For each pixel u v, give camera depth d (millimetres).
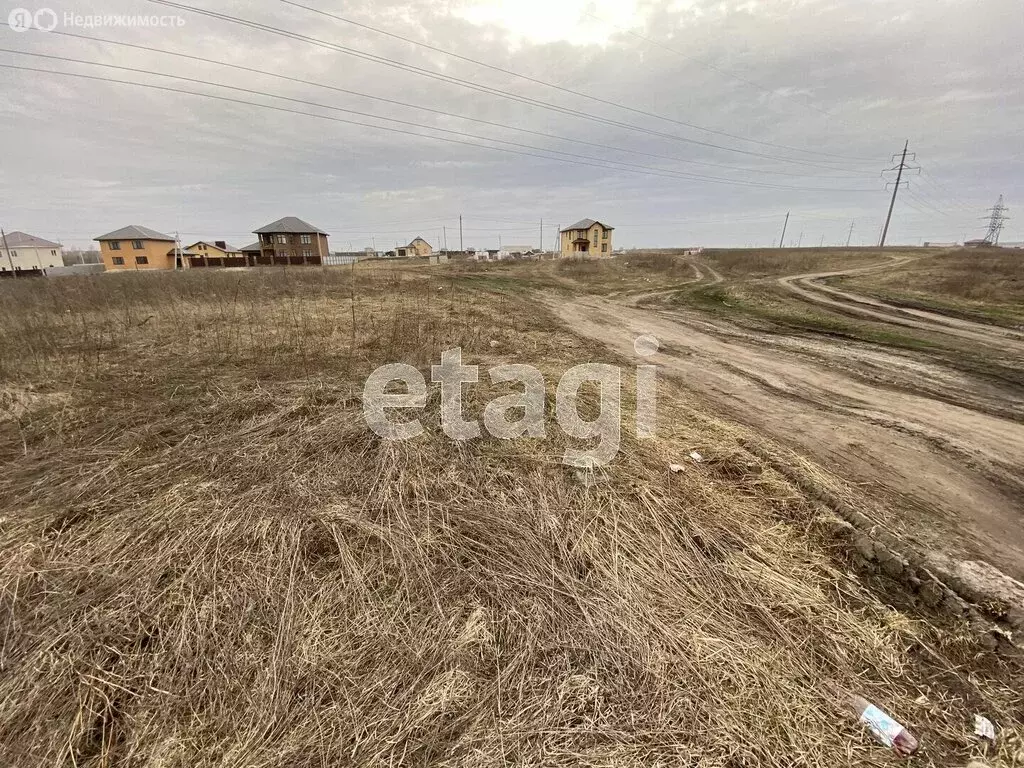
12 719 1768
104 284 13648
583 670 2080
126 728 1784
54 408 4578
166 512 2977
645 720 1871
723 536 3051
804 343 8953
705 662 2146
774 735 1844
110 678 1940
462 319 10234
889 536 3031
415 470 3645
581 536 2965
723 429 4750
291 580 2482
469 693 1950
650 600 2498
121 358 6512
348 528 2922
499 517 3119
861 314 11609
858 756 1785
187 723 1804
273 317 9953
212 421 4355
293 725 1801
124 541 2707
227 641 2131
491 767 1670
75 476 3359
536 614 2359
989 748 1812
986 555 2914
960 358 7539
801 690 2043
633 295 16188
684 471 3830
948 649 2268
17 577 2387
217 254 51281
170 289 12883
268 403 4820
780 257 30625
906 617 2453
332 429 4242
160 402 4773
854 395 5930
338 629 2229
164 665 2012
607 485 3561
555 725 1833
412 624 2273
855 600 2590
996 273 15898
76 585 2371
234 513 2988
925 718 1940
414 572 2600
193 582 2430
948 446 4402
